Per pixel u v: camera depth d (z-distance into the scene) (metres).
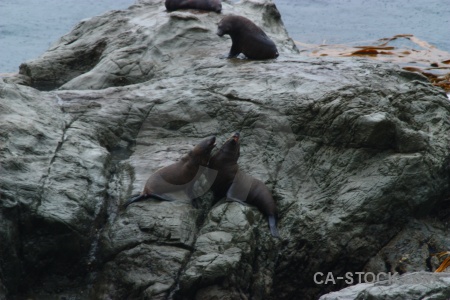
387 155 32.75
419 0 74.50
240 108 34.50
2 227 27.55
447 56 55.97
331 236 30.98
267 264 30.39
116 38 44.19
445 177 33.62
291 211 31.42
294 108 33.78
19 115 32.47
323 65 38.06
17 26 65.44
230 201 30.55
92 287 29.02
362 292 22.36
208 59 40.19
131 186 31.00
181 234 28.77
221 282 27.89
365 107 33.22
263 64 38.59
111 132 34.47
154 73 40.59
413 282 22.44
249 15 47.06
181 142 34.19
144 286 27.70
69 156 31.22
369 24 67.06
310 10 70.88
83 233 29.12
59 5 71.75
